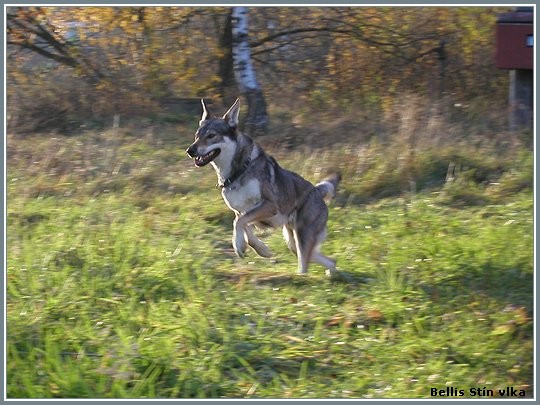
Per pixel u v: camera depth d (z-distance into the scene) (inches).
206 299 327.6
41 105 735.1
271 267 390.3
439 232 412.8
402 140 576.1
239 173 372.2
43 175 541.0
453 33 863.7
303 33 860.0
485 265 356.8
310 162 552.1
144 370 267.4
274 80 882.1
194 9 804.0
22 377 254.4
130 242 390.0
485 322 308.7
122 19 793.6
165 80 817.5
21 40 799.7
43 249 377.7
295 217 383.6
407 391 263.3
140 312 311.7
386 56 862.5
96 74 808.9
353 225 442.6
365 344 294.2
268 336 294.5
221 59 826.2
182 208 474.3
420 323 309.3
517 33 635.5
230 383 263.1
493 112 706.2
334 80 861.2
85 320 298.7
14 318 292.8
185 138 650.2
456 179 514.6
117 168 550.0
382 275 355.3
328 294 343.3
